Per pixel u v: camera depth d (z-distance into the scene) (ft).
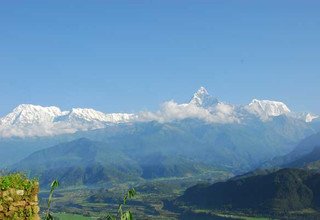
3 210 94.48
